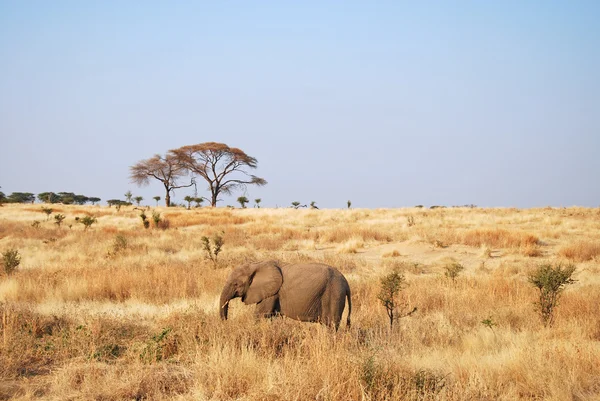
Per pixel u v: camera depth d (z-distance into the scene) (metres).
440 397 6.62
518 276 18.77
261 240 29.36
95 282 15.40
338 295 9.60
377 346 8.75
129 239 29.45
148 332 10.47
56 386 7.30
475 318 11.84
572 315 11.73
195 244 28.09
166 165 78.56
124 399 7.02
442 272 20.17
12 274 17.48
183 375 7.73
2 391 7.16
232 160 80.00
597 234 30.17
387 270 19.73
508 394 6.98
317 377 6.99
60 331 10.30
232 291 9.89
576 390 7.11
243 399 6.83
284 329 9.46
